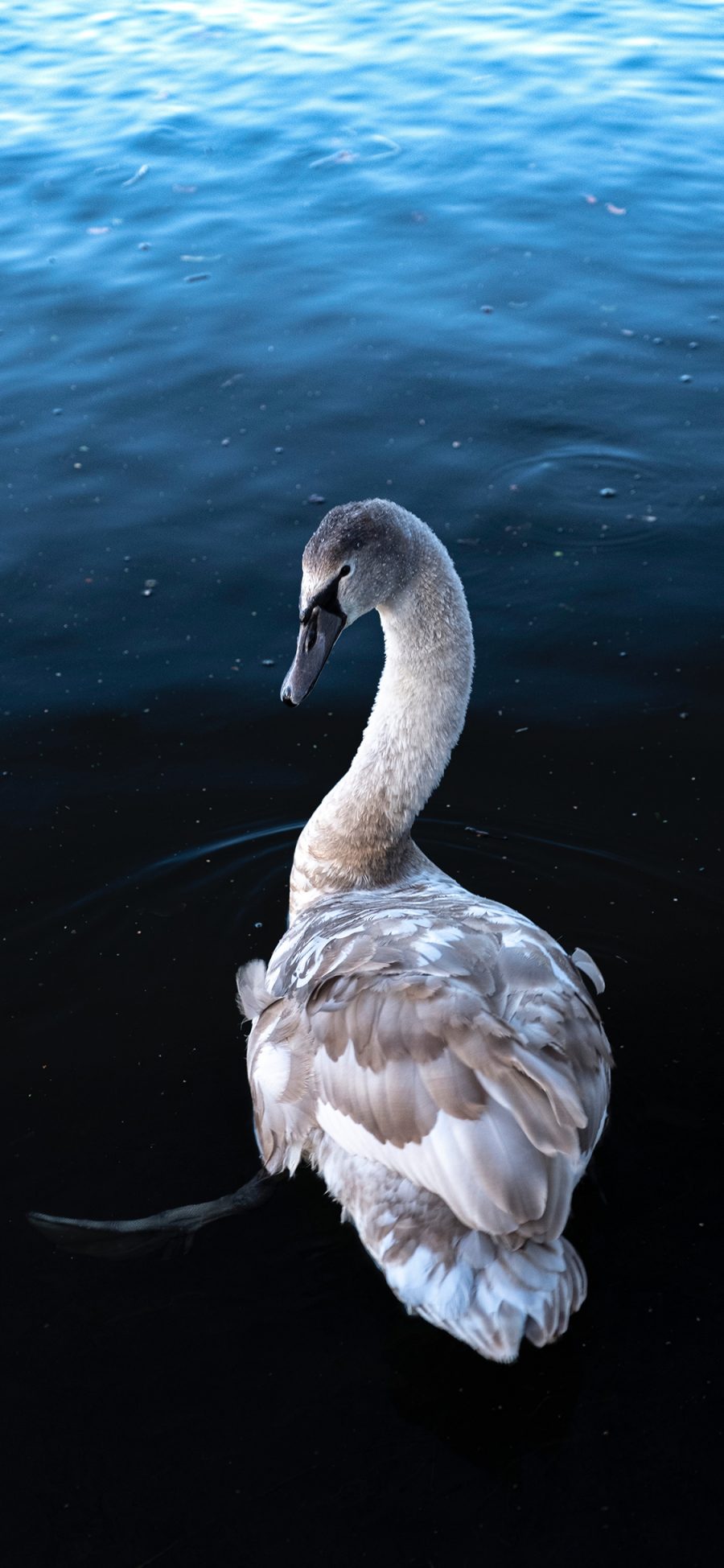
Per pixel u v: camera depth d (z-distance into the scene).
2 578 7.15
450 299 9.64
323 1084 3.73
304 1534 3.21
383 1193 3.59
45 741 6.23
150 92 12.97
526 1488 3.30
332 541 4.80
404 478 7.80
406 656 5.02
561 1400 3.51
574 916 5.34
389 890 5.00
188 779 6.06
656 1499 3.27
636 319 9.39
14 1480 3.35
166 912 5.41
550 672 6.53
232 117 12.46
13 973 5.11
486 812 5.85
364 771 5.08
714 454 8.02
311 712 6.46
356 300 9.63
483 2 15.30
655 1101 4.48
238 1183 4.23
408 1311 3.75
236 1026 4.88
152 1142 4.39
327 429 8.25
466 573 7.09
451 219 10.72
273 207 10.91
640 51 13.80
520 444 8.10
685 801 5.85
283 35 14.41
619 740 6.16
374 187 11.18
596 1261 3.90
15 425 8.35
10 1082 4.62
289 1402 3.52
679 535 7.38
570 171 11.43
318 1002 3.85
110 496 7.72
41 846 5.71
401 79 13.23
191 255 10.23
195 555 7.28
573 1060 3.61
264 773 6.11
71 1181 4.24
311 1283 3.87
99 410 8.48
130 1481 3.34
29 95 12.97
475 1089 3.40
